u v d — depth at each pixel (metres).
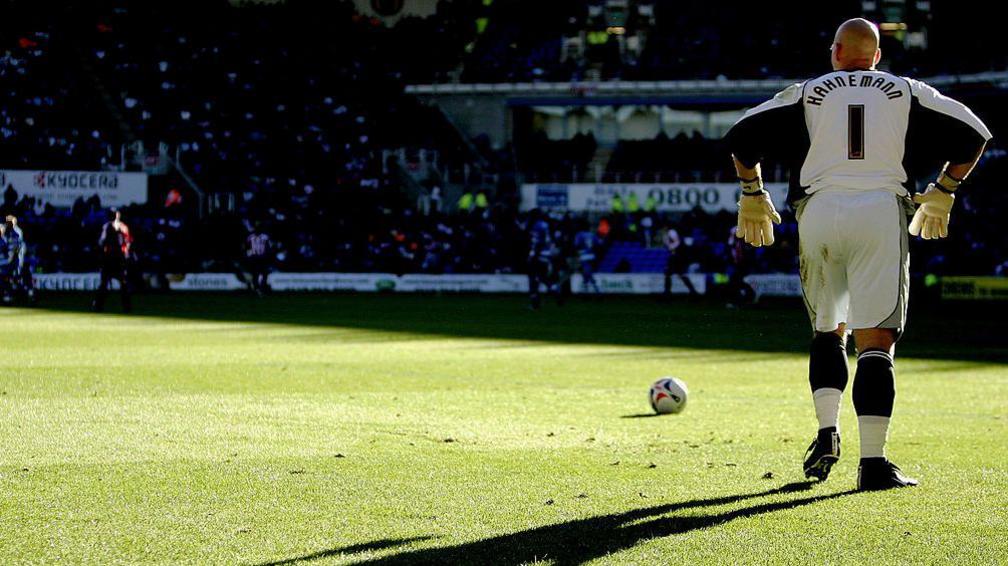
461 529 6.75
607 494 7.84
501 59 63.53
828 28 62.78
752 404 13.62
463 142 61.16
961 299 44.59
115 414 11.87
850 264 8.16
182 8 63.59
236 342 22.80
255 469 8.72
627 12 64.56
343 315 32.91
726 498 7.72
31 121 56.12
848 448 10.09
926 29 61.97
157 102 59.19
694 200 55.09
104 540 6.46
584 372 17.53
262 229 52.69
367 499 7.62
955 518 7.09
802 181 8.30
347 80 62.72
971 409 13.23
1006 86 54.78
